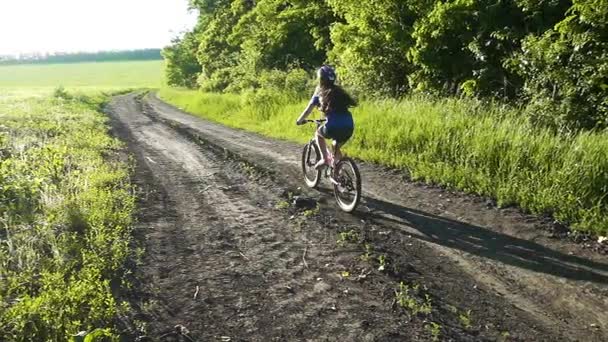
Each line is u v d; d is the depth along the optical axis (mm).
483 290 4492
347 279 4707
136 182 8664
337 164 6859
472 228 6031
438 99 12500
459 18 12094
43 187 7184
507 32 11297
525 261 5090
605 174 6484
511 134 8156
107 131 16766
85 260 4848
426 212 6680
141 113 27094
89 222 5973
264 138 13977
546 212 6344
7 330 3754
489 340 3705
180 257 5297
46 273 4430
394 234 5895
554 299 4316
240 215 6770
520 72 10445
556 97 9734
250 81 27500
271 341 3729
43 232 5527
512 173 7215
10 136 12273
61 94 37250
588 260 5051
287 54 26984
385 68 15367
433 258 5199
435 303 4238
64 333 3711
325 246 5551
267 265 5066
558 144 7500
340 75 16969
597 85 9109
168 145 13359
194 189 8258
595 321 3953
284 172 9266
